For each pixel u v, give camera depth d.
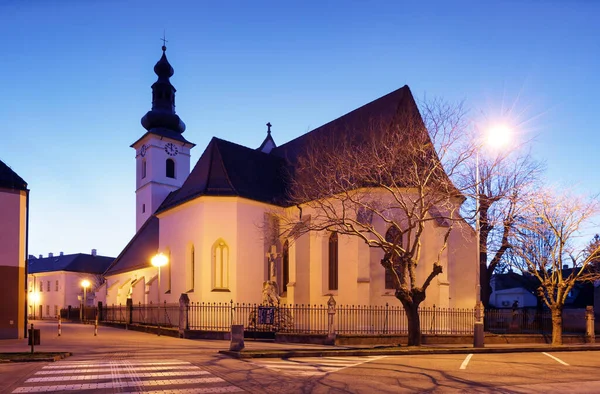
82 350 17.98
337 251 29.36
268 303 27.53
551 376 12.42
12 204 23.81
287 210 33.38
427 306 27.00
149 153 49.88
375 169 23.83
